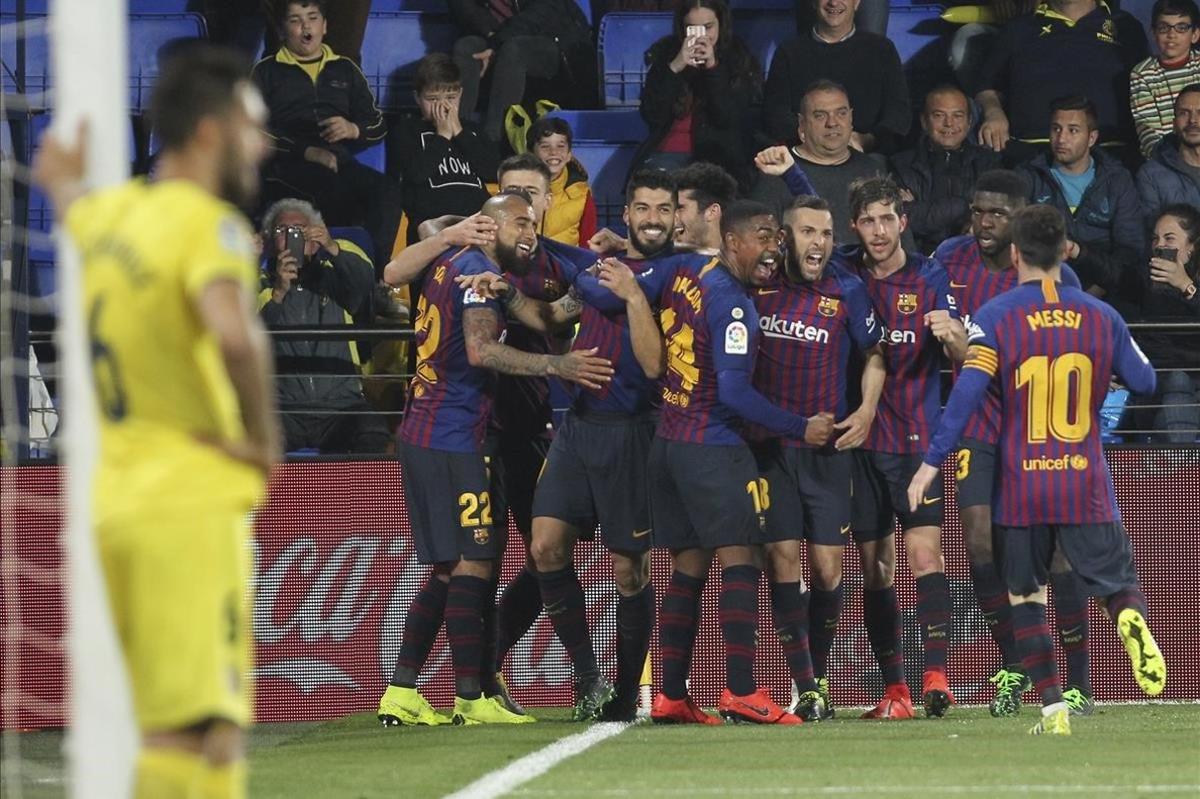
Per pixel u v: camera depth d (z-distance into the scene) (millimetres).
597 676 29359
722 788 19625
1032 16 44438
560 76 46125
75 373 15414
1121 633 23984
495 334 28031
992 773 20656
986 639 32719
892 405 29641
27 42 45906
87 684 15297
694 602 28453
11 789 21547
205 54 13336
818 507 29125
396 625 32438
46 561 31594
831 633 30172
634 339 27312
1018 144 42219
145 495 12789
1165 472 32812
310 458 32531
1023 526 24578
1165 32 42562
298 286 36969
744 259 27516
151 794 12664
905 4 48031
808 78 42375
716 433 27453
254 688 32500
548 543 28594
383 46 47812
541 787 20031
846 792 19141
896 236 29266
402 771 21969
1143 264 37969
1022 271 24922
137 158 46719
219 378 13297
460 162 41250
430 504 28750
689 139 41438
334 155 42312
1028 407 24359
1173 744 23828
